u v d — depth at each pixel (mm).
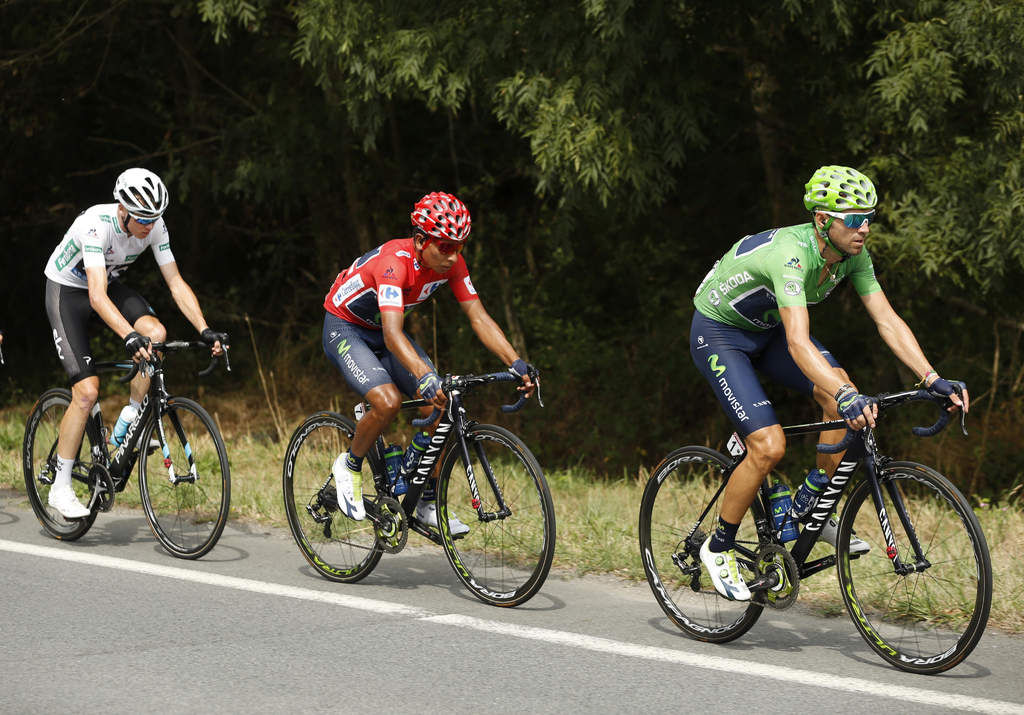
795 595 6582
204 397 22188
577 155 12242
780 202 17234
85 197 24625
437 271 7789
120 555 8844
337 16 13680
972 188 12422
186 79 22641
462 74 13219
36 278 25609
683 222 20656
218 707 5617
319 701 5727
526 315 22234
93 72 21984
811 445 19078
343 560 8336
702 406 20922
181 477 8727
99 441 9305
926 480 6246
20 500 10953
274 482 11539
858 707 5707
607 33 11500
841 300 19078
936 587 7250
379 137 21000
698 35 13680
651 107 13000
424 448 7941
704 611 7273
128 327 8461
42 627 6902
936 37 11773
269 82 20516
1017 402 17344
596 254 22469
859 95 14000
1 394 23766
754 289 6789
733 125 16906
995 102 12383
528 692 5895
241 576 8250
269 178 19516
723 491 7078
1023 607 7102
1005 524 9523
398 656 6453
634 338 21953
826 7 12062
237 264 25266
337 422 8312
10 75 20875
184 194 20656
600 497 10805
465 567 7820
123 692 5805
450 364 21531
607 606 7621
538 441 20656
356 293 8078
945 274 12820
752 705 5727
